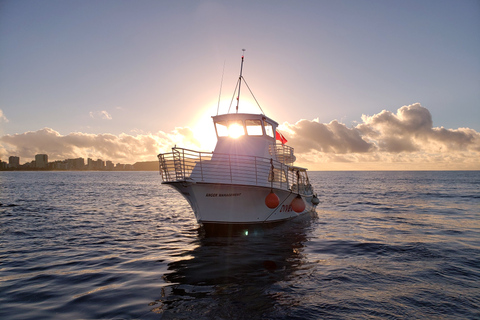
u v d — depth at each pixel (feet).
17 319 17.34
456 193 149.07
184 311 18.30
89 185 234.99
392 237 42.86
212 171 44.55
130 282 23.81
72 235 44.80
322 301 19.90
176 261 30.32
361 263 29.40
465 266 28.32
